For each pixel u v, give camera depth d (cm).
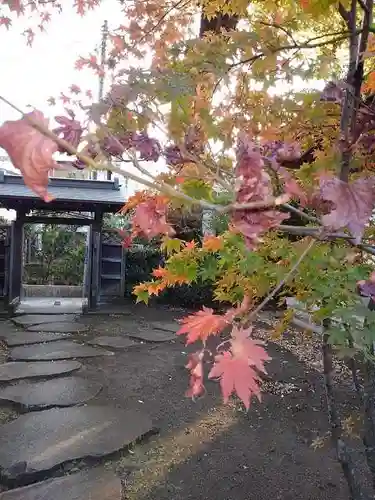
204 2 169
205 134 100
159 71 96
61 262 1194
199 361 68
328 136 120
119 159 72
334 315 110
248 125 125
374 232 108
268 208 61
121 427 325
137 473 273
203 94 118
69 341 574
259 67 122
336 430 154
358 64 96
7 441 297
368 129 92
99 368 470
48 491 247
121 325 680
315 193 73
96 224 798
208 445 309
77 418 338
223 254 126
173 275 150
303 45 111
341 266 112
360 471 268
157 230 86
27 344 552
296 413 359
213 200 82
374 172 96
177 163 92
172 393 402
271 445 310
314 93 118
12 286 779
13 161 47
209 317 79
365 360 117
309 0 107
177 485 262
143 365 484
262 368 60
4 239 811
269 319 512
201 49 115
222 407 370
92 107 80
